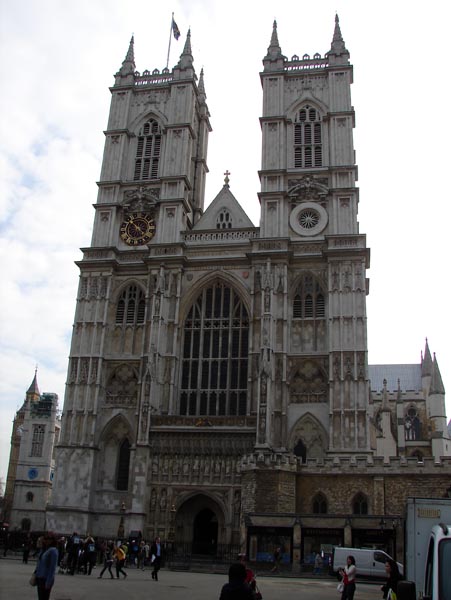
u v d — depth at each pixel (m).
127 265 77.00
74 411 71.00
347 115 78.94
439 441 109.44
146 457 65.06
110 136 84.62
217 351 72.81
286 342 69.31
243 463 56.47
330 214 75.06
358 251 70.88
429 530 21.31
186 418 66.06
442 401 115.88
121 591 30.02
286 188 77.44
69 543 44.03
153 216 79.62
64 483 68.38
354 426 64.88
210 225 79.88
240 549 54.25
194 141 89.25
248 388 68.75
